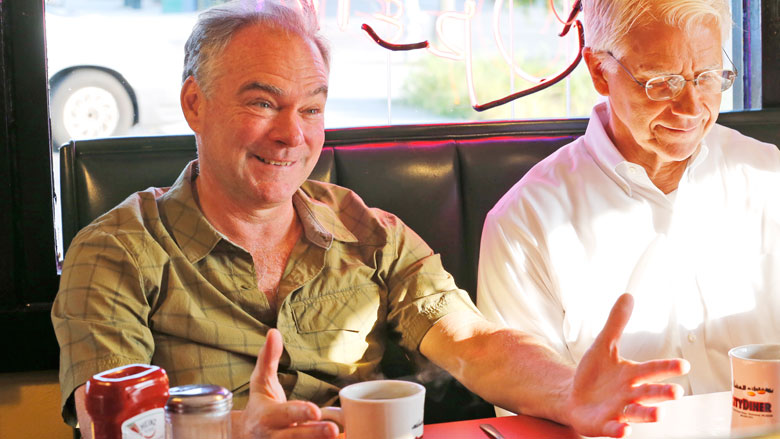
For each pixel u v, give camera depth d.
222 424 0.79
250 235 1.45
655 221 1.69
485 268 1.71
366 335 1.54
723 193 1.72
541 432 1.09
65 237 1.77
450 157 1.93
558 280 1.68
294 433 0.97
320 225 1.50
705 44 1.54
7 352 1.97
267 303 1.43
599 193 1.70
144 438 0.81
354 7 2.18
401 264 1.58
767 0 2.35
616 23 1.58
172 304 1.36
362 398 0.99
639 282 1.68
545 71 2.41
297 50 1.38
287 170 1.39
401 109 3.32
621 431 0.99
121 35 2.42
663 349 1.68
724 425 1.08
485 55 2.42
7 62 1.90
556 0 2.33
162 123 2.52
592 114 1.78
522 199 1.71
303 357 1.42
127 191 1.77
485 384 1.32
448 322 1.48
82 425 1.21
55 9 2.19
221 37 1.37
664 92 1.54
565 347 1.70
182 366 1.36
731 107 2.47
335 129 1.95
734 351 1.09
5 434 1.97
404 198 1.87
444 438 1.06
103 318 1.28
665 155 1.61
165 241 1.39
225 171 1.39
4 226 1.94
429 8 2.32
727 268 1.70
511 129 2.04
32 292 1.97
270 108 1.37
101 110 2.39
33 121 1.93
